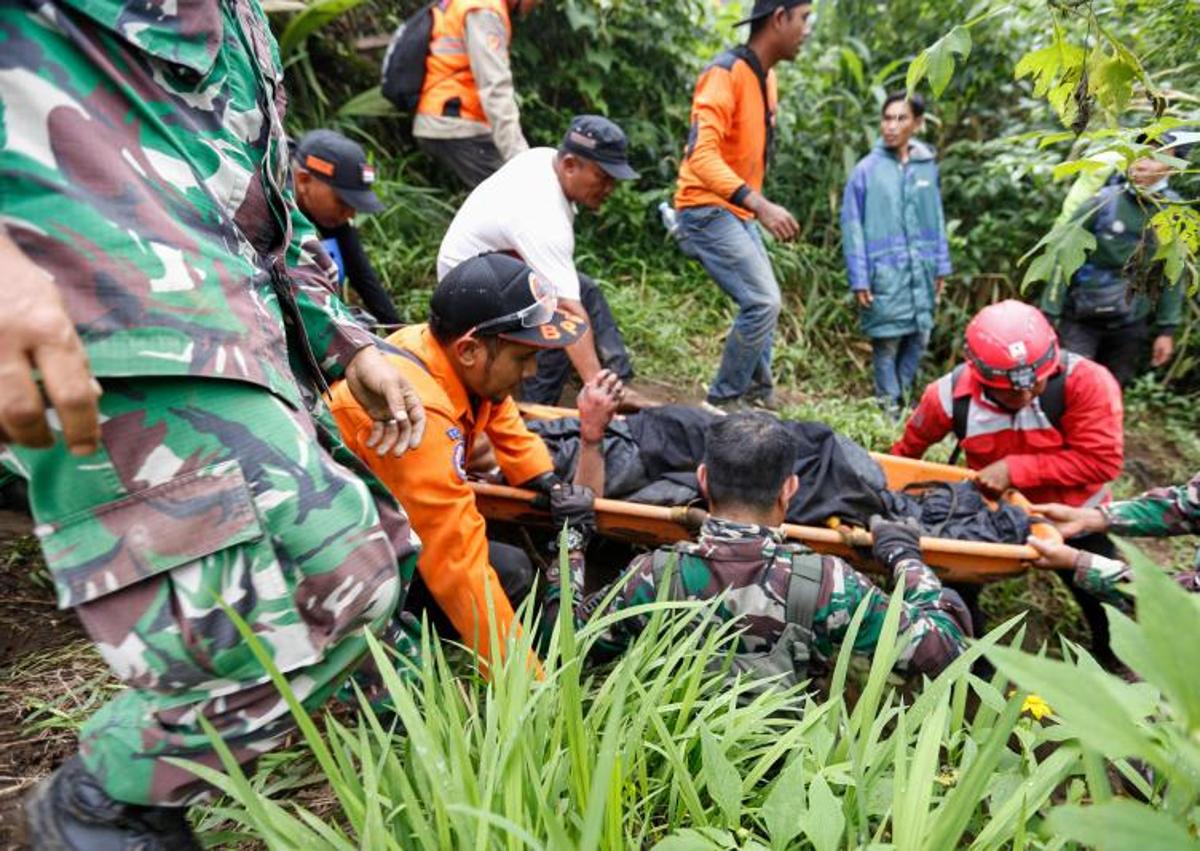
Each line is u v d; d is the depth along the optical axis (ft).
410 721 3.90
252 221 4.38
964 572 8.07
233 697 3.77
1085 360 9.59
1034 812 4.24
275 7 15.64
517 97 18.49
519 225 9.75
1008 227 19.57
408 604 7.27
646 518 8.11
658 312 17.49
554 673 4.62
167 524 3.49
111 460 3.43
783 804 4.22
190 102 3.91
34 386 2.85
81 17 3.46
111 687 6.57
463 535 6.22
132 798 3.72
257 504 3.63
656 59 20.17
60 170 3.31
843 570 6.16
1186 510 8.21
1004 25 18.65
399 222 16.37
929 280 16.56
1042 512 8.96
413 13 19.29
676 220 13.67
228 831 4.74
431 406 6.19
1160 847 2.17
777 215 12.39
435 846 3.93
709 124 12.60
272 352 3.94
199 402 3.56
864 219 16.26
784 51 12.70
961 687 4.96
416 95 14.19
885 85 21.04
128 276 3.37
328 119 16.87
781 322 19.49
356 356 5.16
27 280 2.86
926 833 4.00
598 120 9.85
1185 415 18.24
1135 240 13.14
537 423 9.90
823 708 4.94
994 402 9.86
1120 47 4.66
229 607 3.41
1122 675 8.42
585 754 4.20
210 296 3.60
